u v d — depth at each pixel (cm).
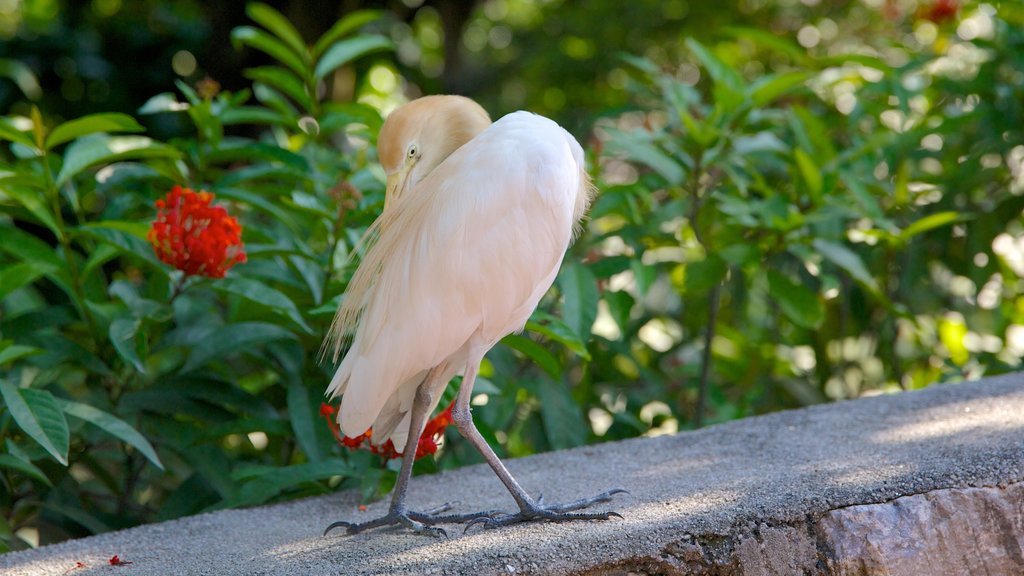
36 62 702
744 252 383
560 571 221
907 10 682
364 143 480
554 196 261
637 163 511
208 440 338
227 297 392
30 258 336
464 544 238
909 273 470
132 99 729
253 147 383
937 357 505
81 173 411
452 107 302
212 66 668
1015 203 461
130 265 418
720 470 285
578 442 382
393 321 254
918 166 499
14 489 338
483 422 361
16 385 302
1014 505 250
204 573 236
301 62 421
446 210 257
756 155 439
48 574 245
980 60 511
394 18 818
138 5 781
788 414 344
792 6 802
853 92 508
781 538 236
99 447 358
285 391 377
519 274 260
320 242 398
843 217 429
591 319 363
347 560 235
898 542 239
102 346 349
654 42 899
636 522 239
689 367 466
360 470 324
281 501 329
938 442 284
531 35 1005
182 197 314
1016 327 543
